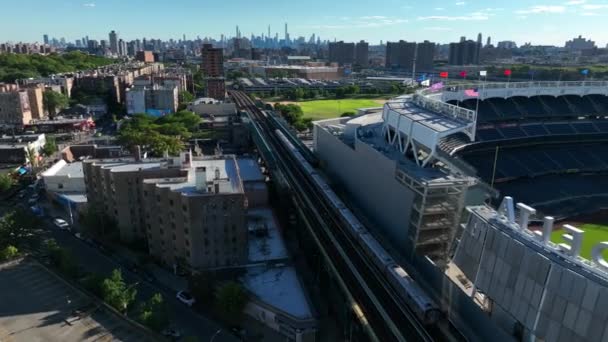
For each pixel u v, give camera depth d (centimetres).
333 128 15775
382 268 8369
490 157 14175
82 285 9950
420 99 12225
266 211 13562
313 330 8306
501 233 6059
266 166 17825
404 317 7238
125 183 11594
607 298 4506
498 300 5984
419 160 10069
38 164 19138
